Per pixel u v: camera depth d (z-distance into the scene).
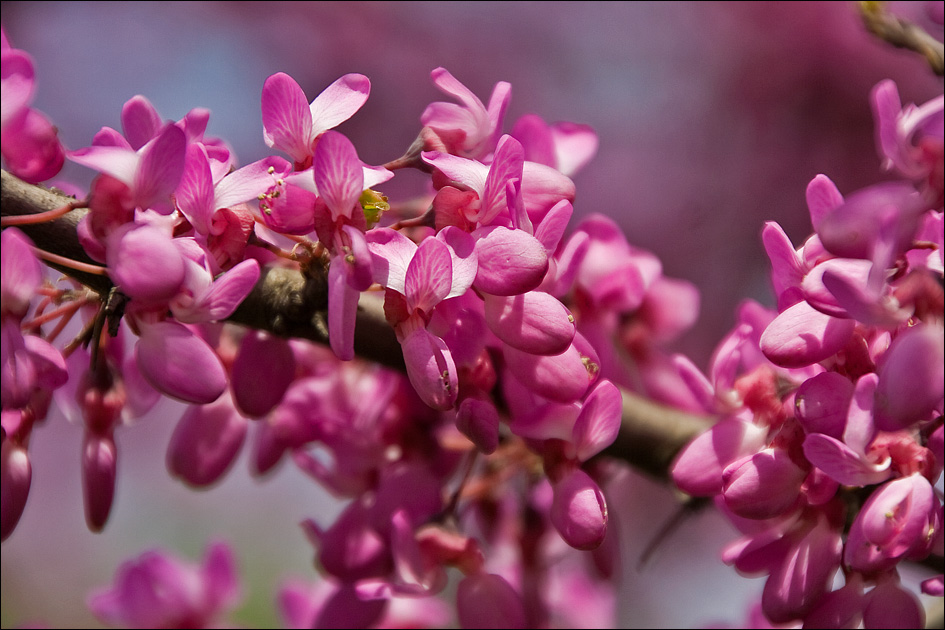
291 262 0.24
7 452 0.23
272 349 0.24
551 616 0.30
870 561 0.22
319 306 0.23
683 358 0.24
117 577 0.29
